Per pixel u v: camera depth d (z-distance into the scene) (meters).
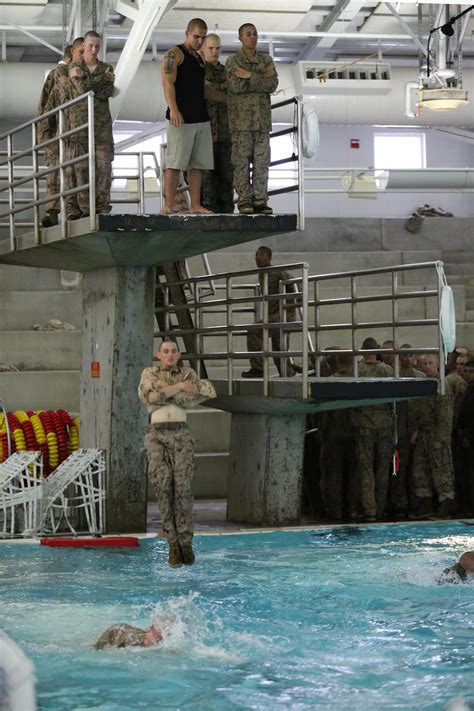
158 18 17.20
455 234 26.16
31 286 21.88
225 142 13.86
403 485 15.09
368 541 12.89
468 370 15.14
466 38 25.34
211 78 13.48
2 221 24.11
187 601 9.34
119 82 19.64
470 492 15.20
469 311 23.11
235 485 14.97
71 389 18.45
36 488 13.23
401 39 24.14
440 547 12.34
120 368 13.58
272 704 6.48
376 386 13.19
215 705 6.47
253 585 10.16
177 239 12.54
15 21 22.58
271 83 12.76
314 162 29.77
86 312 14.20
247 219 12.40
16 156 14.16
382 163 30.12
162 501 11.16
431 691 6.72
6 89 22.83
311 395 12.91
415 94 23.56
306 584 10.20
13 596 9.68
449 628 8.42
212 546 12.63
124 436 13.66
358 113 24.70
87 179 12.86
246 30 12.81
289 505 14.45
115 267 13.48
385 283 24.22
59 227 12.86
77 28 19.59
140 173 13.95
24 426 14.71
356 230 25.70
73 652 7.66
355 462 14.89
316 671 7.21
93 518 13.46
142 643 7.82
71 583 10.33
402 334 22.00
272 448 14.35
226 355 14.59
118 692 6.72
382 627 8.47
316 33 22.31
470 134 28.48
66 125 13.21
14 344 19.28
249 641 8.00
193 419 17.95
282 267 13.44
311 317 21.94
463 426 15.20
